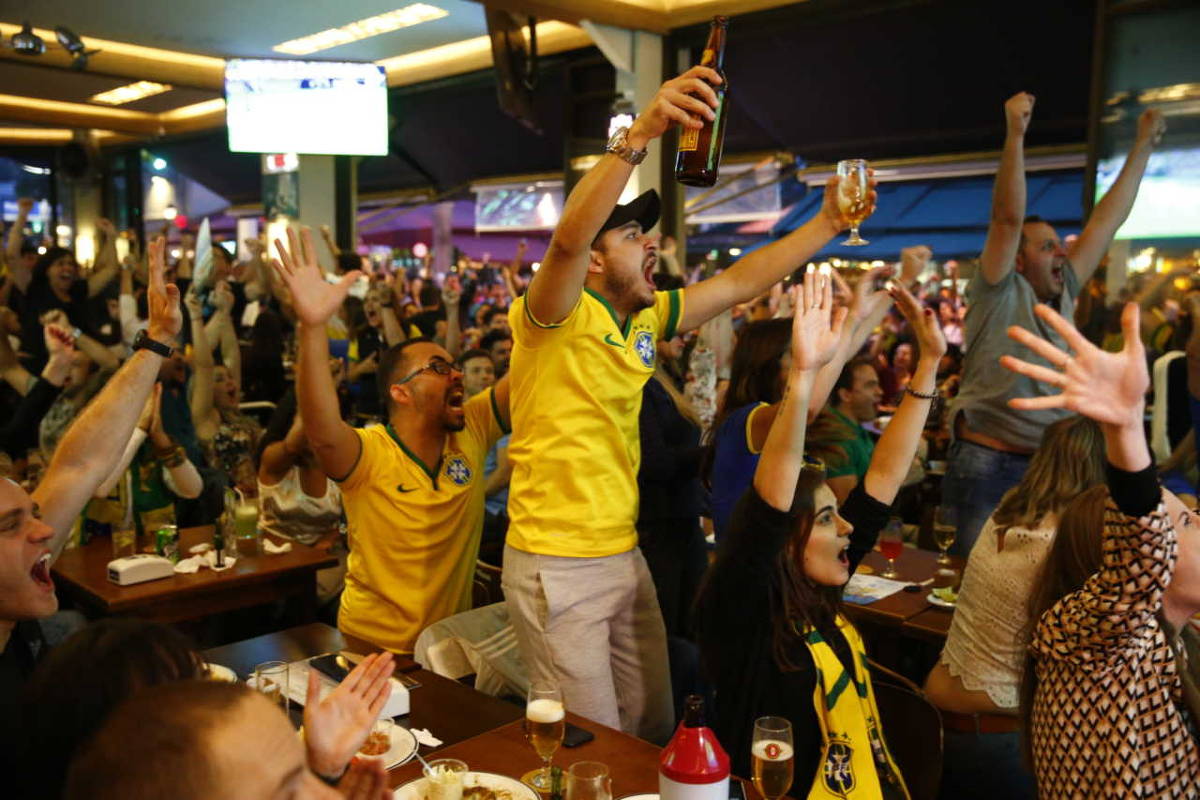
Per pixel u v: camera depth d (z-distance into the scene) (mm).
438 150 13617
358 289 8578
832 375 2463
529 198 13773
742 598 2006
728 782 1567
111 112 14242
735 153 11969
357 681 1354
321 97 9820
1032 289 3826
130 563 3311
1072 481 2451
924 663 3432
